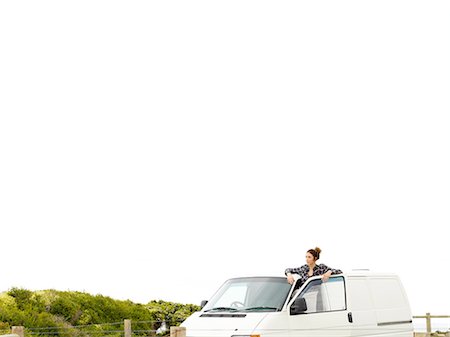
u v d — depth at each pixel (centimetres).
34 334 1756
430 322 2384
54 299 1995
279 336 1355
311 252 1509
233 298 1484
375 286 1591
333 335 1445
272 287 1459
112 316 2148
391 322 1582
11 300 1894
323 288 1479
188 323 1424
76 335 1884
